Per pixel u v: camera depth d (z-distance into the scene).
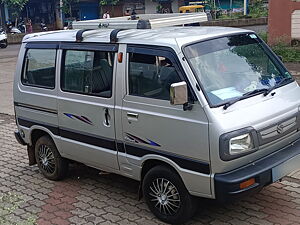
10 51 24.38
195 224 4.68
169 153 4.46
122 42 4.82
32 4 36.69
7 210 5.07
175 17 5.82
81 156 5.52
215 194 4.18
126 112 4.75
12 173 6.57
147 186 4.82
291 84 4.98
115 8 37.47
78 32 5.29
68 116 5.47
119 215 5.02
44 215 5.11
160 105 4.45
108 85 4.95
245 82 4.58
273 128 4.36
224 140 4.01
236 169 4.20
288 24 15.91
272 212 4.84
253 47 5.03
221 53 4.64
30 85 5.99
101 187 5.83
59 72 5.53
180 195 4.51
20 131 6.35
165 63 4.44
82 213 5.12
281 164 4.34
